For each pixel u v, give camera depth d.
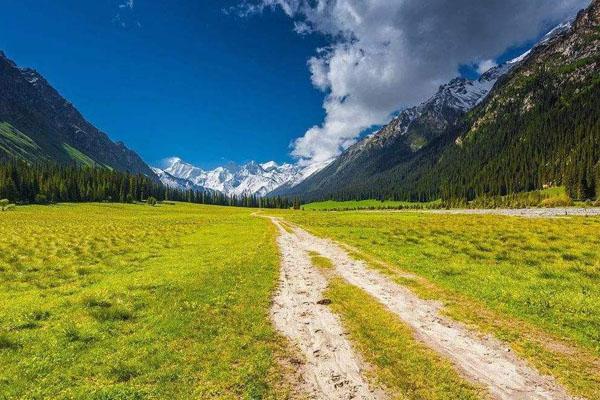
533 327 15.49
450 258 30.03
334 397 10.55
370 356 13.18
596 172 156.50
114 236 53.03
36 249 39.94
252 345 14.15
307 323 16.67
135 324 16.31
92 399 10.23
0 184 148.12
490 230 43.81
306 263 32.03
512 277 23.23
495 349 13.53
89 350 13.52
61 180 177.88
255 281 24.84
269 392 10.81
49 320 16.94
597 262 25.38
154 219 103.75
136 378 11.56
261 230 66.69
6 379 11.41
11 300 20.44
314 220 96.19
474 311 17.70
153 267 30.08
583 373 11.66
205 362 12.67
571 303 17.72
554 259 27.44
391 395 10.63
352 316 17.47
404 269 27.55
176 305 18.95
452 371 11.92
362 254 35.12
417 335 14.96
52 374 11.78
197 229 67.56
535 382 11.20
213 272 27.16
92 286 23.80
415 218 76.81
